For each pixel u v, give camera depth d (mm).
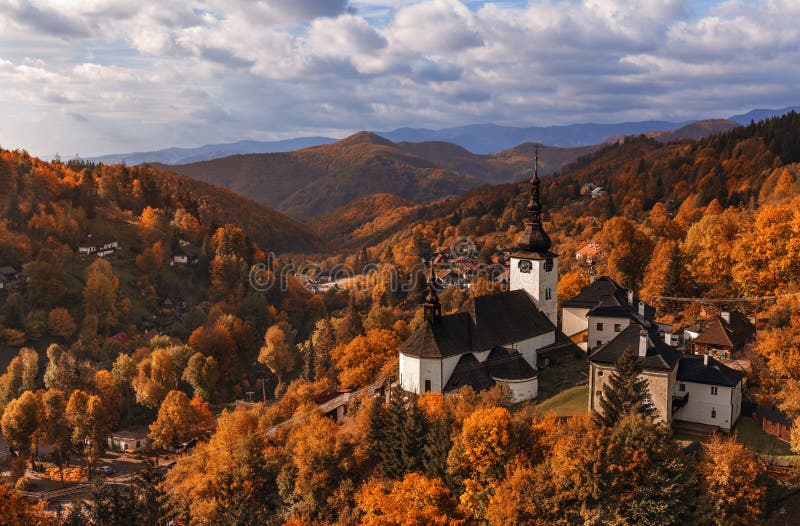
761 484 63781
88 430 129875
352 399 114062
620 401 73250
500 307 106750
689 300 139000
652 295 143000
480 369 97688
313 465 83750
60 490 119125
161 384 165750
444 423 79062
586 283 149125
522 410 82625
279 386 175250
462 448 74500
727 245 139125
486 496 70875
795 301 110062
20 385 174625
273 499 89000
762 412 82625
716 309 131125
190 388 179375
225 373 198125
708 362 83625
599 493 64375
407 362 98062
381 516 71438
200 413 144125
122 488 114062
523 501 66125
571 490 65188
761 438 77250
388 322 178750
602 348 84750
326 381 141500
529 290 114625
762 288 126188
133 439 140750
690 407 82062
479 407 80062
